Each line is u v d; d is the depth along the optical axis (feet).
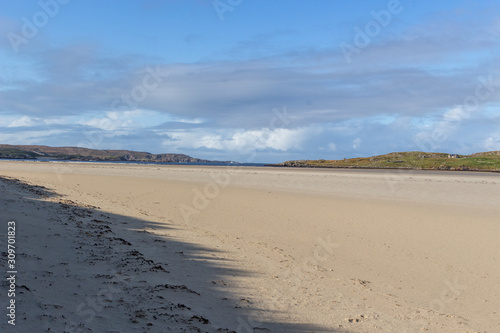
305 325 23.47
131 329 17.97
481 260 46.34
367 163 379.55
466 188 120.78
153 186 120.16
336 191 114.01
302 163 476.54
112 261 30.68
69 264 27.45
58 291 21.43
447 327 26.55
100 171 203.62
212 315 22.53
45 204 54.75
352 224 66.59
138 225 54.90
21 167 231.09
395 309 29.63
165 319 20.02
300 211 78.89
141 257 33.73
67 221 44.24
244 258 41.37
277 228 63.05
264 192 109.81
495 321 29.07
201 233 55.31
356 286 35.40
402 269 42.57
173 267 33.22
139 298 22.75
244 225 65.00
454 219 70.59
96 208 65.98
